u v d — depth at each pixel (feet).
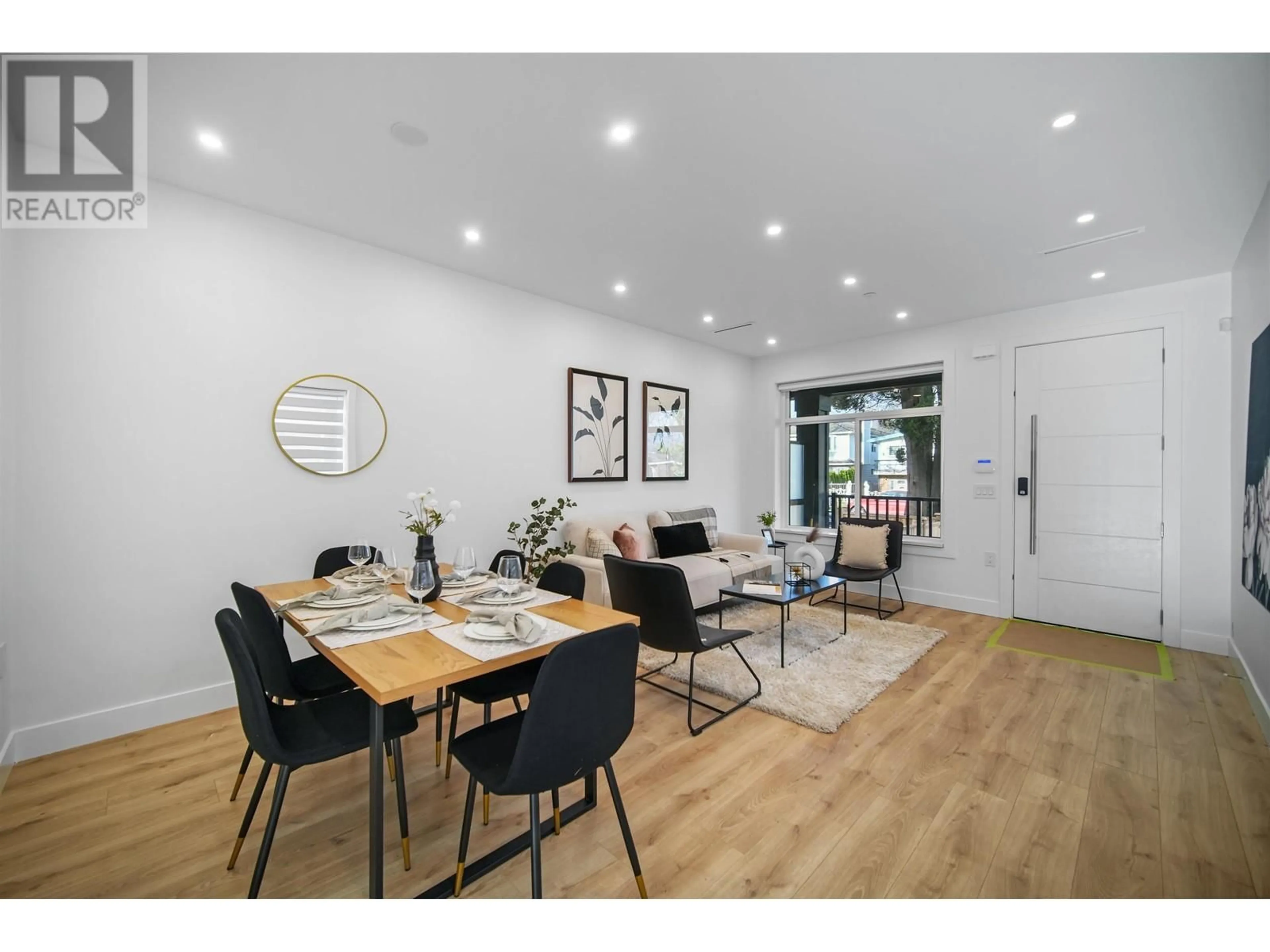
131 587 7.96
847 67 5.70
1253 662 9.16
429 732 8.27
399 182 8.12
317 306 9.75
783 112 6.43
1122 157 7.28
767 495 20.08
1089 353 13.14
